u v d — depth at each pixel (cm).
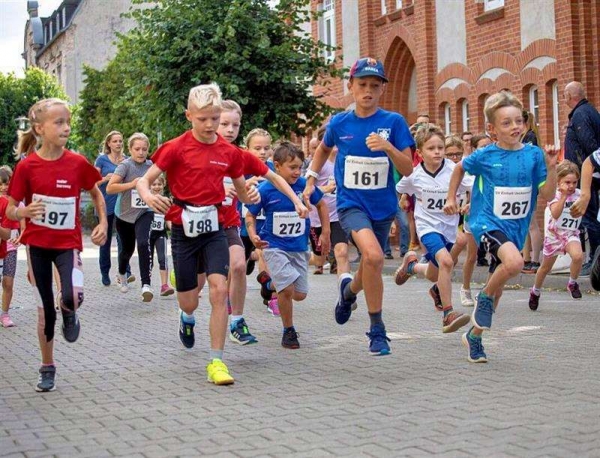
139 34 2477
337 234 1148
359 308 1398
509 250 894
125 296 1625
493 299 920
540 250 1723
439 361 941
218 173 893
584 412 706
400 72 2900
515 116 921
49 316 849
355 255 2306
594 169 1153
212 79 2394
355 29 3062
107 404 790
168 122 2469
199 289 1048
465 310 1346
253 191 928
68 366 977
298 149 1087
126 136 4531
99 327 1264
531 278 1656
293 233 1062
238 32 2408
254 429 688
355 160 947
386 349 935
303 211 927
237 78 2394
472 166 943
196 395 816
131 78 2509
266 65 2447
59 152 856
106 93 5131
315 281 1848
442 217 1166
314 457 608
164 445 651
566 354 966
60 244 849
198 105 879
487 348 1014
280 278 1044
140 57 2442
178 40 2372
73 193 853
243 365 955
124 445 655
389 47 2878
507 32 2334
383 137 947
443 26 2614
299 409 748
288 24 2533
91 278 1961
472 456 598
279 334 1156
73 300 835
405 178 1164
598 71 2078
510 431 655
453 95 2581
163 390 841
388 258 2244
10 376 937
